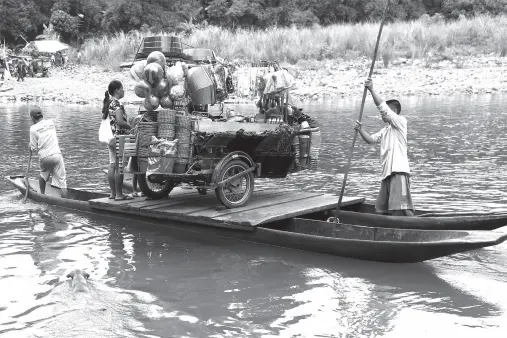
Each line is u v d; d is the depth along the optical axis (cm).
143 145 783
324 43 3409
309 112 2166
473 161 1219
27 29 5462
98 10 5688
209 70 845
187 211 789
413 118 1909
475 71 2977
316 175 1139
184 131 768
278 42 3438
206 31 3625
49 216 881
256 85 888
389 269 650
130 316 528
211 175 789
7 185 1100
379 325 509
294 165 864
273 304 555
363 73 3033
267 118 873
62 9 5625
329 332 497
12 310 541
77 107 2597
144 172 797
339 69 3116
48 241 756
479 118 1862
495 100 2361
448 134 1575
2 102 2842
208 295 578
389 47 3209
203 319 523
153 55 809
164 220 814
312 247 697
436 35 3384
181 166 776
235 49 3378
